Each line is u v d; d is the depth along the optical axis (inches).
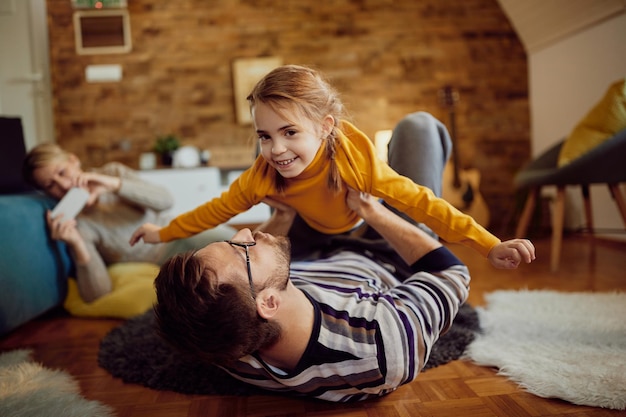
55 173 70.8
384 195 42.1
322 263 47.3
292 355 35.0
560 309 63.5
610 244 124.2
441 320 37.2
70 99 170.2
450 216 40.0
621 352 47.2
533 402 39.2
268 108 38.6
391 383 35.6
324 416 38.2
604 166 89.1
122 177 80.0
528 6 159.5
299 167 40.7
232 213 49.4
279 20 174.1
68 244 70.1
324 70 175.2
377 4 175.6
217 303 30.4
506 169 178.5
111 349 54.6
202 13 172.9
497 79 177.5
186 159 167.5
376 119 176.9
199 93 173.6
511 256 36.2
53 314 76.0
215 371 47.1
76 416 38.2
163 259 76.4
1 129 77.4
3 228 59.7
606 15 128.6
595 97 138.1
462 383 43.6
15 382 46.2
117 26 171.0
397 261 50.0
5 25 152.2
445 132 57.0
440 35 176.7
